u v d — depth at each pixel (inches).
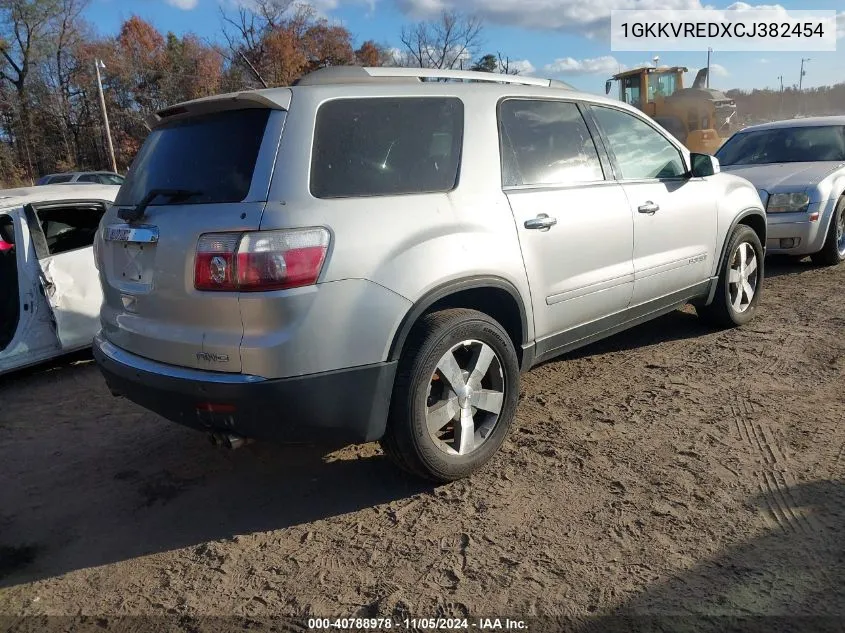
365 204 118.7
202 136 126.7
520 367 147.6
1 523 131.8
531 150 150.5
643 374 187.2
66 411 188.1
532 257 143.3
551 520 120.8
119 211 136.4
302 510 130.4
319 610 102.4
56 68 1653.5
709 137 757.9
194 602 106.0
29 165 1584.6
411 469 129.3
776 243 295.3
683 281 192.4
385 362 119.0
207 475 147.1
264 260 108.3
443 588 105.3
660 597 99.9
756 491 125.6
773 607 96.1
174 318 118.9
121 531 127.5
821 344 200.4
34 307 208.5
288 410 111.3
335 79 128.4
